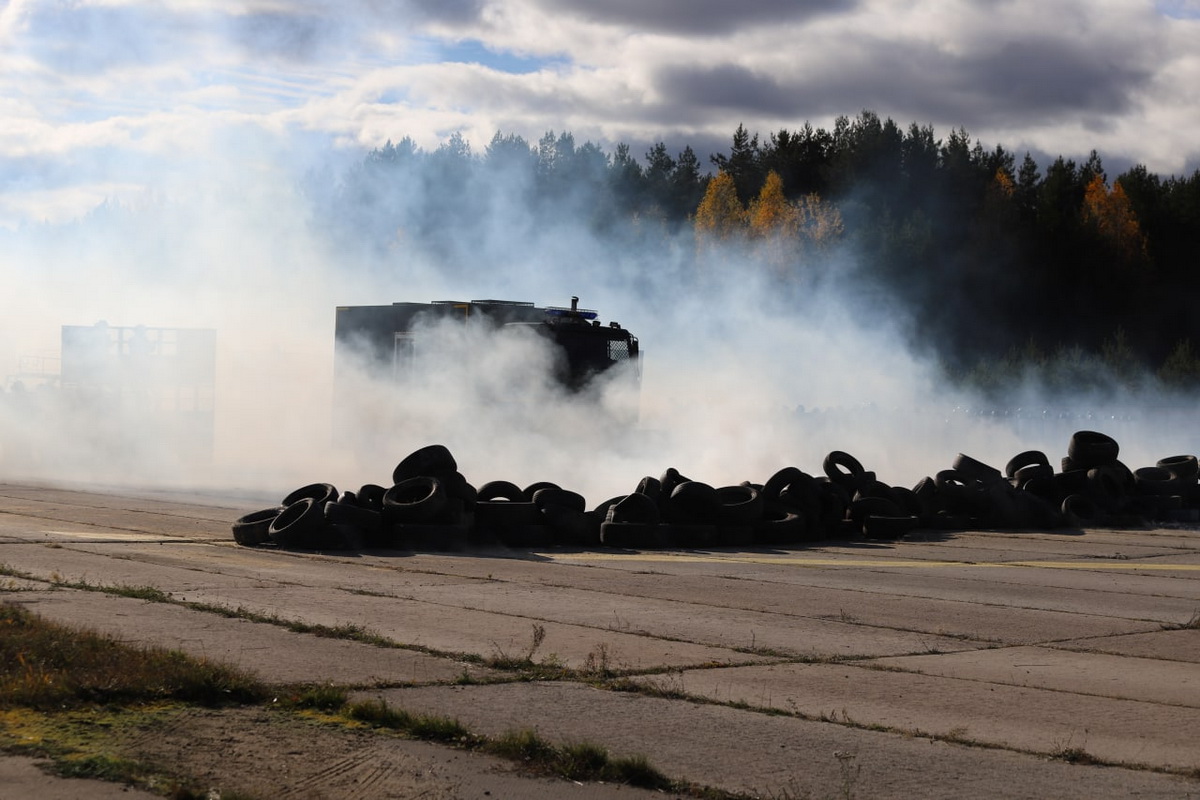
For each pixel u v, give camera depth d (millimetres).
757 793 5562
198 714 6441
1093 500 19062
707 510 15672
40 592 10125
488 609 10195
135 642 8125
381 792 5391
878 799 5523
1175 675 8242
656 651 8594
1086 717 7062
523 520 15000
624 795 5508
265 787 5379
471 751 6027
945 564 14156
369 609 9992
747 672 8016
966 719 6961
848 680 7875
